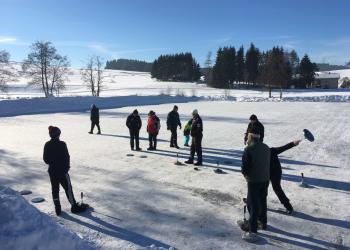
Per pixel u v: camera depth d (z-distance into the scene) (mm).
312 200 8531
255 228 6520
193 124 11930
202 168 11609
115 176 10602
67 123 25172
